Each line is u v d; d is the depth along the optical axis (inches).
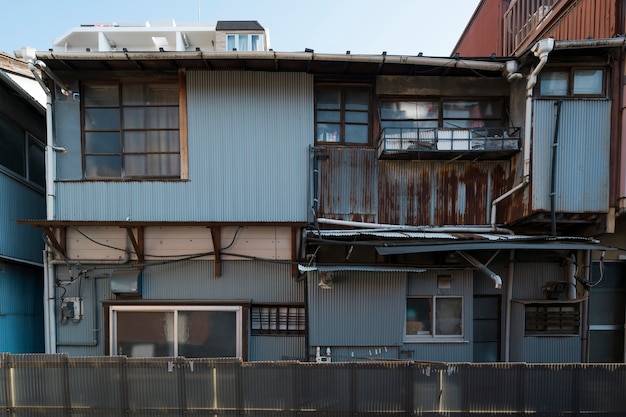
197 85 249.8
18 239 275.1
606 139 230.7
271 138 253.1
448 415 200.1
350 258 256.2
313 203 250.8
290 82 253.4
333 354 238.7
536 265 260.5
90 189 247.3
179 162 253.3
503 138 239.8
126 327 250.8
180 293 256.5
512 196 251.0
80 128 250.2
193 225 239.6
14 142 278.8
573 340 248.1
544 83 236.1
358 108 263.3
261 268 258.4
